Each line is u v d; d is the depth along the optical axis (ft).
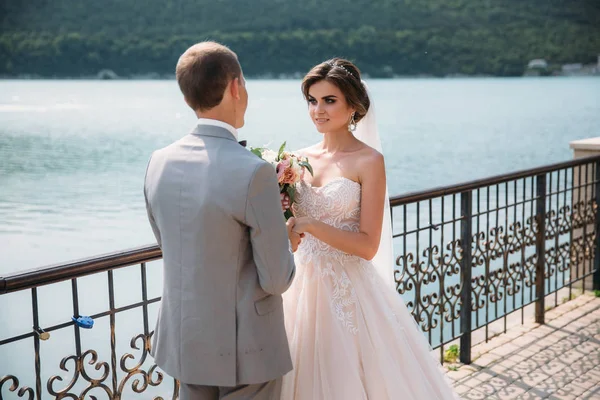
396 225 45.19
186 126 164.35
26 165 106.11
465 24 329.11
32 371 20.97
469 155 106.01
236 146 6.62
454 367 13.47
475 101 231.50
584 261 18.24
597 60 322.96
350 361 8.24
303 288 8.62
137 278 30.99
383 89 289.74
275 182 6.52
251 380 6.68
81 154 118.93
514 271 15.33
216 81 6.55
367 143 9.21
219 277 6.53
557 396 12.03
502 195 52.65
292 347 8.46
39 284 7.13
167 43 323.37
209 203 6.38
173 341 6.80
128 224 62.13
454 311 13.33
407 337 8.96
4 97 252.83
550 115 178.91
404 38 328.49
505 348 14.42
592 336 15.02
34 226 60.90
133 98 254.68
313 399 8.28
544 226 15.93
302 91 8.87
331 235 8.07
